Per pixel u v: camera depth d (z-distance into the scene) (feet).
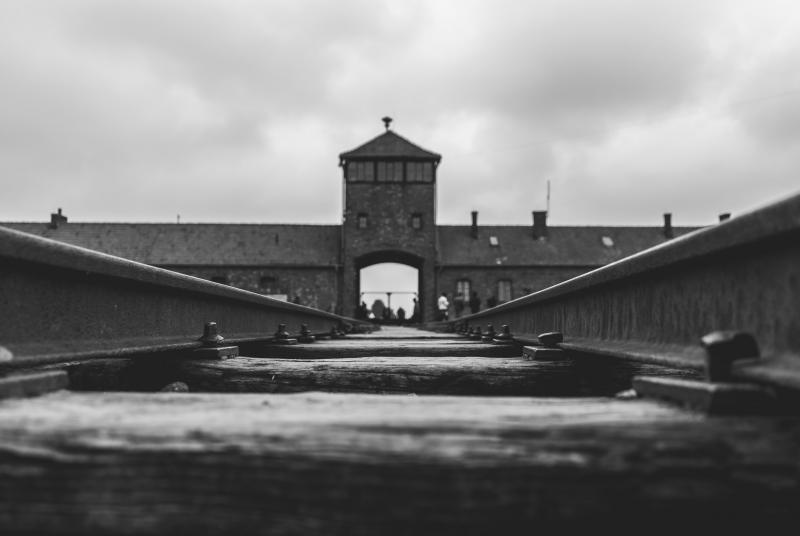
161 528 3.61
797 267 4.73
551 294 16.37
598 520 3.53
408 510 3.55
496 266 159.43
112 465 3.64
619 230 174.91
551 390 10.49
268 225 166.71
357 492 3.58
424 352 16.28
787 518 3.50
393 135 157.07
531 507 3.53
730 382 4.77
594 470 3.53
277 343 21.09
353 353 16.34
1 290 7.57
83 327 9.66
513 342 19.98
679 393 4.42
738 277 5.92
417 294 168.86
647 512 3.52
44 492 3.63
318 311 39.24
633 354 8.61
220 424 3.80
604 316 11.81
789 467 3.50
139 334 11.89
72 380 11.09
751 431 3.55
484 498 3.54
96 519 3.61
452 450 3.57
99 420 3.94
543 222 171.42
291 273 154.10
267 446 3.64
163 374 11.50
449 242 166.61
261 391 10.63
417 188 154.30
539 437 3.60
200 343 13.15
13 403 4.78
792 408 4.06
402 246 152.46
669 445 3.53
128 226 164.35
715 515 3.52
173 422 3.86
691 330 7.29
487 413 4.18
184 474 3.64
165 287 13.12
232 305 19.07
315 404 4.87
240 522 3.60
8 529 3.63
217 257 156.35
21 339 7.97
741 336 4.82
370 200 153.79
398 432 3.70
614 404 4.72
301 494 3.60
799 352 4.65
